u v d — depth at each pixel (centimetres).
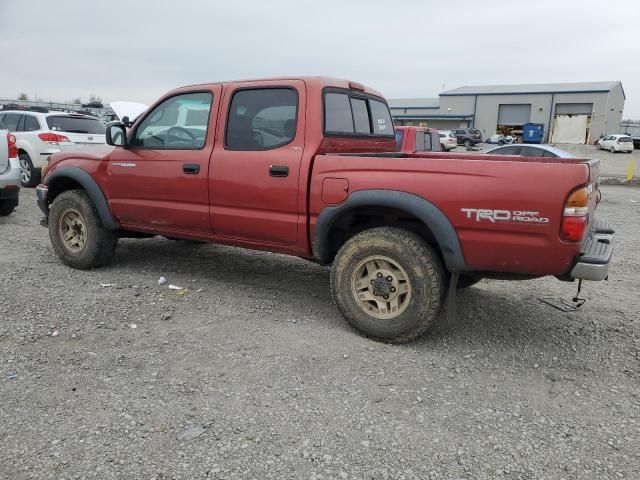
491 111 6506
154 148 516
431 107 6906
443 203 375
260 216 455
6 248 674
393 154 491
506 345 421
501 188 359
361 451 276
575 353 409
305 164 427
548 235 350
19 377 338
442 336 434
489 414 316
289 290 538
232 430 290
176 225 513
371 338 417
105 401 314
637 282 614
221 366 363
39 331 405
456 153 504
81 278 550
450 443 285
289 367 365
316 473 258
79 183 566
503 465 268
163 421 296
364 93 522
